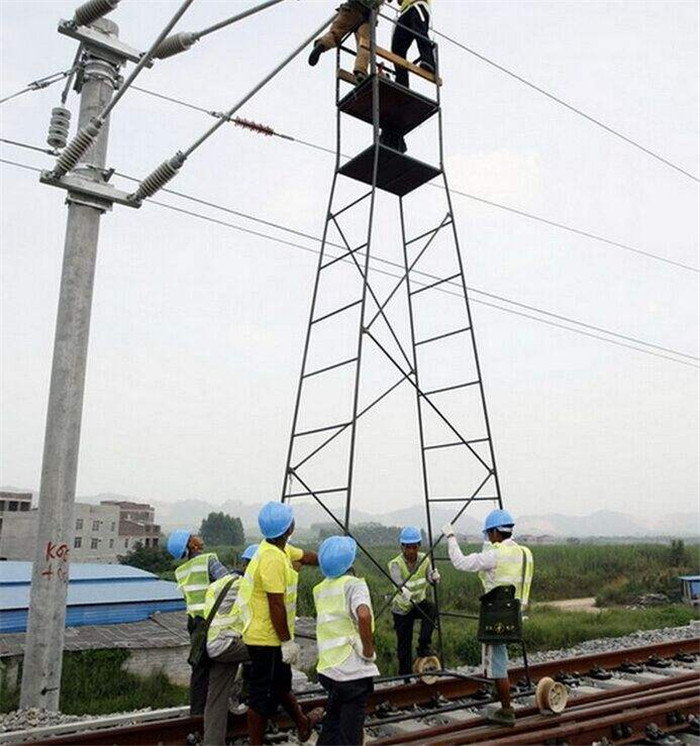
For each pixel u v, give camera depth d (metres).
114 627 15.23
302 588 23.52
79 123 8.96
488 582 6.53
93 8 7.88
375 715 6.99
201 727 6.15
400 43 9.03
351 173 8.98
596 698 7.34
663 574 34.12
